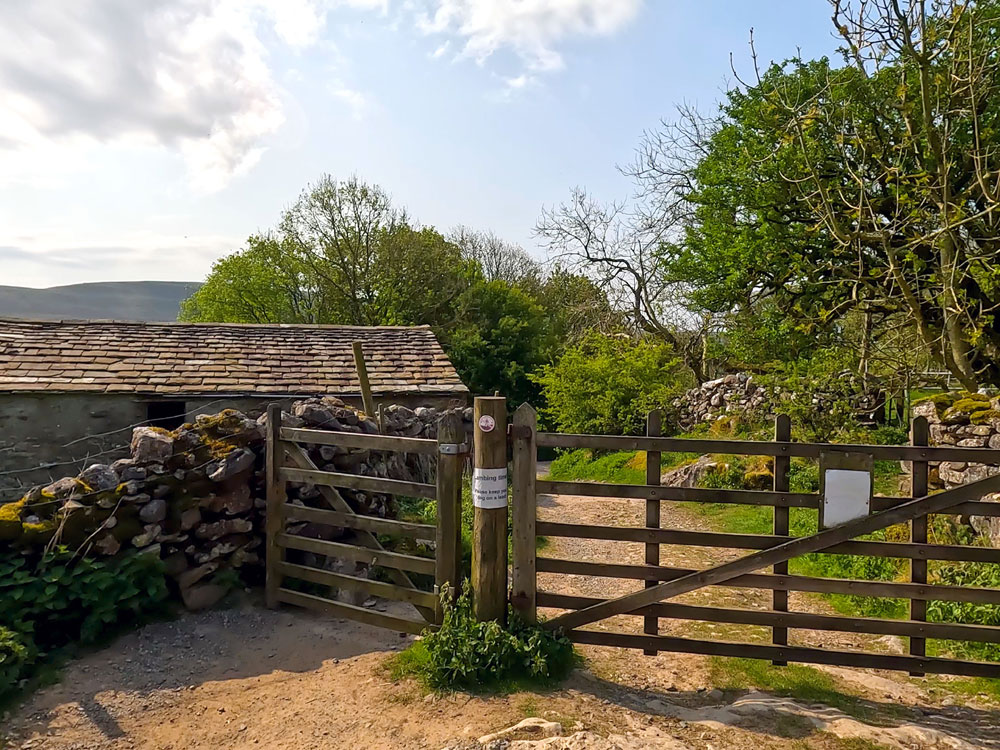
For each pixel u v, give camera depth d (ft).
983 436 24.20
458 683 12.85
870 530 12.78
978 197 33.01
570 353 63.36
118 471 16.44
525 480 14.05
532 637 13.38
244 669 14.28
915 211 30.19
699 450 13.56
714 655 14.47
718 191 50.03
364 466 20.63
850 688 13.52
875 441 38.50
